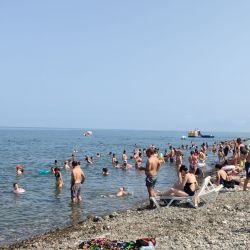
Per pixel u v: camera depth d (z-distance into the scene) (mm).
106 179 31078
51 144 98938
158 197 16812
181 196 16375
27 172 36438
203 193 16109
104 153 66250
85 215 18000
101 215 17734
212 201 16375
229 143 64875
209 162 47219
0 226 16062
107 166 42156
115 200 21609
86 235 13117
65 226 15922
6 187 26844
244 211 14328
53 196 23109
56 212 18688
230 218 13430
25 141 115812
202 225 12836
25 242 13453
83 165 43312
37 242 13164
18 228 15750
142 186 27125
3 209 19406
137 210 17328
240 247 10008
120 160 49500
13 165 43812
